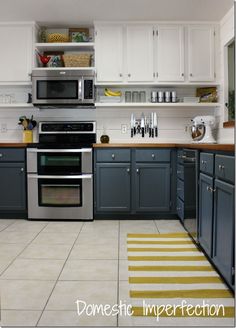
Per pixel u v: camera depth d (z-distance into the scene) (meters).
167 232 3.25
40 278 2.15
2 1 3.47
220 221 2.01
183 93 4.27
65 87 3.94
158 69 4.02
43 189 3.75
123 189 3.74
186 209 3.12
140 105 4.04
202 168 2.51
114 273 2.23
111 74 4.03
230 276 1.80
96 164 3.73
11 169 3.75
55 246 2.81
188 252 2.65
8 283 2.07
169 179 3.72
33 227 3.46
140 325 1.61
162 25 4.02
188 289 2.00
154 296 1.91
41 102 3.95
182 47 4.01
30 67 4.03
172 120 4.30
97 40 4.02
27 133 4.18
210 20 3.98
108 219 3.82
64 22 4.07
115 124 4.30
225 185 1.89
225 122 3.79
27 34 4.02
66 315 1.69
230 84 3.90
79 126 4.18
